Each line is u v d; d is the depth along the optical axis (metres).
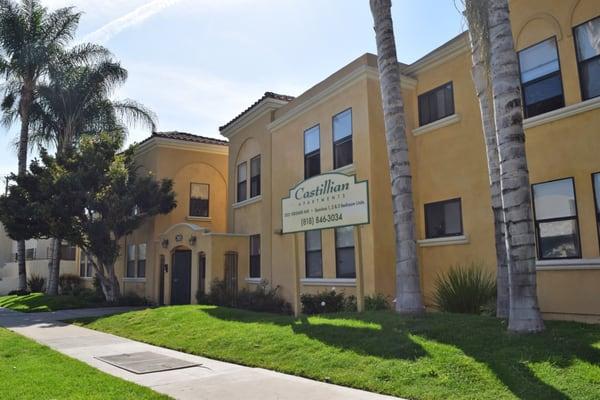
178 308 16.00
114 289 23.27
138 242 26.08
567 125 11.55
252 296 17.12
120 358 10.18
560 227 11.54
